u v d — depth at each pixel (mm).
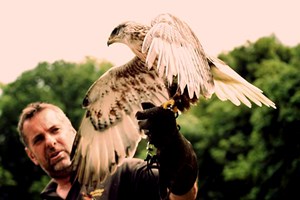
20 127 8500
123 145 7332
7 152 66062
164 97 7262
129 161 7547
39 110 8383
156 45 5625
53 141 8258
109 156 7344
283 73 43625
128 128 7344
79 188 7512
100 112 7406
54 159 8250
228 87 7336
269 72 53344
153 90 7293
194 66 5688
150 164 6598
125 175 7445
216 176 52688
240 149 52438
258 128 42219
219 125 55438
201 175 53531
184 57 5684
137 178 7383
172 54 5633
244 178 44000
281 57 68312
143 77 7266
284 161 41531
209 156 54031
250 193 43906
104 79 7340
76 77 73625
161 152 6574
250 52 68688
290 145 41469
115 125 7398
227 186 50969
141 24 7594
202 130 56500
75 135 7969
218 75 7320
